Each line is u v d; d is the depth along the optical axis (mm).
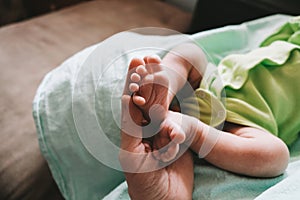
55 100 708
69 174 707
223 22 1219
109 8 1364
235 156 639
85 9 1337
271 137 658
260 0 1122
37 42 1114
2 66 1000
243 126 698
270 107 743
